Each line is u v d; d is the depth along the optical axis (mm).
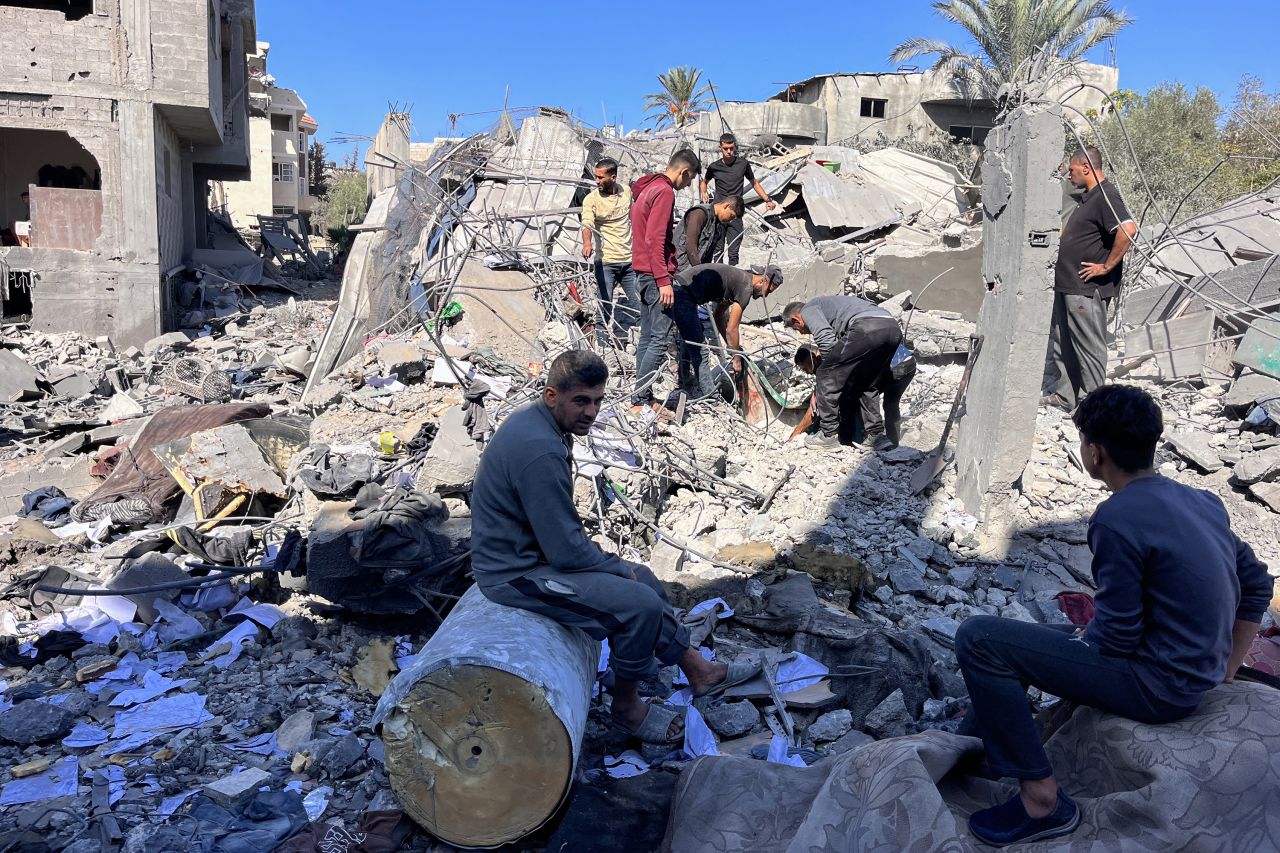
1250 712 2377
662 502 5707
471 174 11203
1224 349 7750
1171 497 2387
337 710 3752
